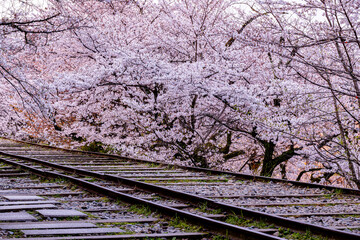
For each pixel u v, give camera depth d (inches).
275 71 636.1
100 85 688.4
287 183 396.8
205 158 732.0
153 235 193.6
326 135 590.9
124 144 791.7
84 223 213.8
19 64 452.1
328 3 438.3
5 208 240.1
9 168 457.4
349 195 340.2
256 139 718.5
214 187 373.7
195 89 648.4
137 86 707.4
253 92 681.6
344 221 242.4
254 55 707.4
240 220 235.3
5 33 398.6
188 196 293.1
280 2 466.9
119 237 185.8
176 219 226.5
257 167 965.8
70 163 542.3
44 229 196.5
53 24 403.9
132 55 660.1
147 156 761.6
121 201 283.0
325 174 783.1
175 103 705.0
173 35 782.5
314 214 256.5
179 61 789.2
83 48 740.7
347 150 528.7
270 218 226.7
